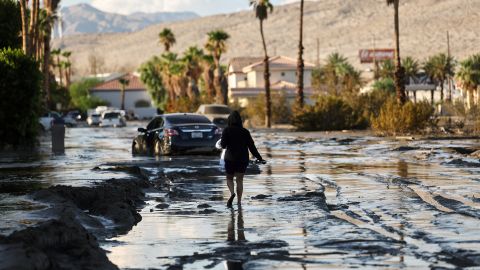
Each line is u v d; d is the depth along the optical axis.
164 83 168.75
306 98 128.75
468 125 67.25
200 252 12.94
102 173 28.22
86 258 11.69
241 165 19.31
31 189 22.55
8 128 46.97
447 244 13.16
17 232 12.48
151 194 22.16
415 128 60.34
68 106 171.88
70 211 16.45
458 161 31.50
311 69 141.62
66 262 11.41
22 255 10.77
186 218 17.06
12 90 46.34
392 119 60.41
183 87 148.12
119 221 16.55
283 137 61.12
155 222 16.52
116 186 21.28
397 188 22.22
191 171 29.03
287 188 22.81
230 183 19.36
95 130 93.12
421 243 13.35
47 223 12.92
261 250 13.02
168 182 25.20
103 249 13.23
